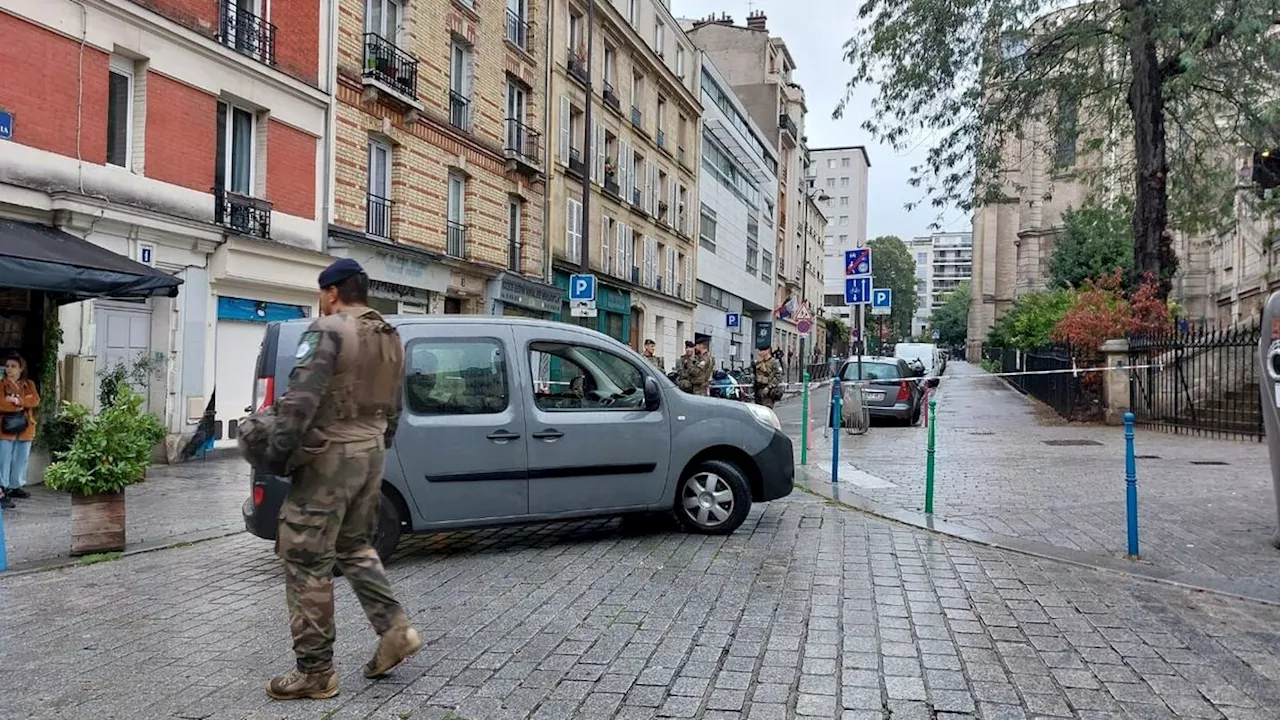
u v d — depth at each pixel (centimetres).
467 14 2027
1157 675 412
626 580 595
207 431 1349
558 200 2567
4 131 1030
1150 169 1880
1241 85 1739
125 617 517
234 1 1406
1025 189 2047
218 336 1388
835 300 8900
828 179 13125
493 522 666
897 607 528
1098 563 632
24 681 408
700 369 1684
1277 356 659
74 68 1126
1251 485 966
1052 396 2348
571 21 2692
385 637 402
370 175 1753
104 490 686
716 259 4378
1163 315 1817
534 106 2386
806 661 433
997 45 1859
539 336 705
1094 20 1861
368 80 1666
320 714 369
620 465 706
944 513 829
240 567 652
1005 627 488
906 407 1891
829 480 1045
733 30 5759
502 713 370
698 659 436
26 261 905
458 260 1972
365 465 388
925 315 18838
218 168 1395
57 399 1093
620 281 3027
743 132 4766
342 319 384
